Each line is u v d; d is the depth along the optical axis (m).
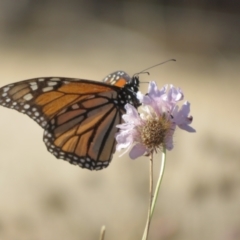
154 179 1.11
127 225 1.07
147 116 0.87
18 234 1.07
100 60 2.42
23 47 2.58
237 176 1.08
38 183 1.15
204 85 2.08
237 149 1.12
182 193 1.09
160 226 1.04
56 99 0.91
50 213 1.09
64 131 0.91
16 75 2.15
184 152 1.14
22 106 0.90
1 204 1.11
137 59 2.45
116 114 0.92
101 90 0.91
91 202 1.10
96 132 0.92
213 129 1.46
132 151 0.86
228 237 1.04
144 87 1.58
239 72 2.30
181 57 2.51
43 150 1.40
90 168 0.92
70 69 2.27
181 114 0.87
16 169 1.26
